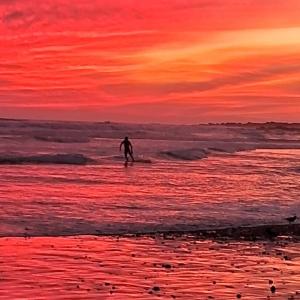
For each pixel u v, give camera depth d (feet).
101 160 294.87
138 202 147.64
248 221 132.57
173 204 147.64
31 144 391.45
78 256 91.45
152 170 253.24
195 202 153.07
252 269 87.56
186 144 506.89
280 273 85.25
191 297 69.05
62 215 124.26
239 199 163.02
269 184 207.62
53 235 107.04
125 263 88.38
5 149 335.88
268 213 144.05
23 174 208.95
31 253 91.45
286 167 296.10
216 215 136.56
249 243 110.73
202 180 212.02
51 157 276.21
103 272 81.41
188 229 120.26
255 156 403.95
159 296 69.05
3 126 533.55
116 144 440.86
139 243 105.09
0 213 121.90
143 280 77.36
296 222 136.15
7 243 98.02
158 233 114.93
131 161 300.81
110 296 68.28
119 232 113.50
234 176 234.17
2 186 166.61
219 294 70.95
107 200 148.25
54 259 88.38
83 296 67.87
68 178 201.36
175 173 240.32
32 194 151.84
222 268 87.56
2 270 79.46
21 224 113.50
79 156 287.89
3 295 66.80
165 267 86.69
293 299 69.67
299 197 174.81
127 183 192.24
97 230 113.60
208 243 108.68
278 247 108.27
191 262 91.40
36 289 70.33
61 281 74.90
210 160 345.51
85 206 136.98
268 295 71.20
